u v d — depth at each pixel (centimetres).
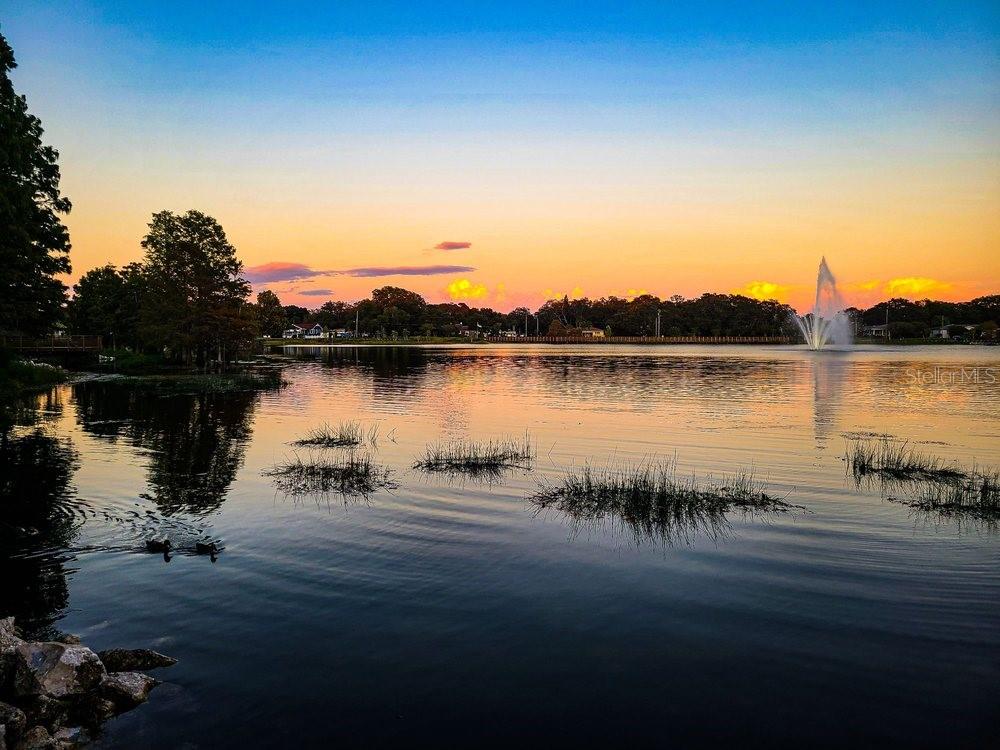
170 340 7269
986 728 748
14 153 3706
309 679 833
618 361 9256
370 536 1387
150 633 952
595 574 1179
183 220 7331
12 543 1339
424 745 709
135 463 2166
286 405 3925
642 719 757
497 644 924
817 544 1340
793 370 6981
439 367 7938
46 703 736
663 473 1952
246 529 1434
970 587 1127
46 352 7100
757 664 875
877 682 835
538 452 2344
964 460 2209
